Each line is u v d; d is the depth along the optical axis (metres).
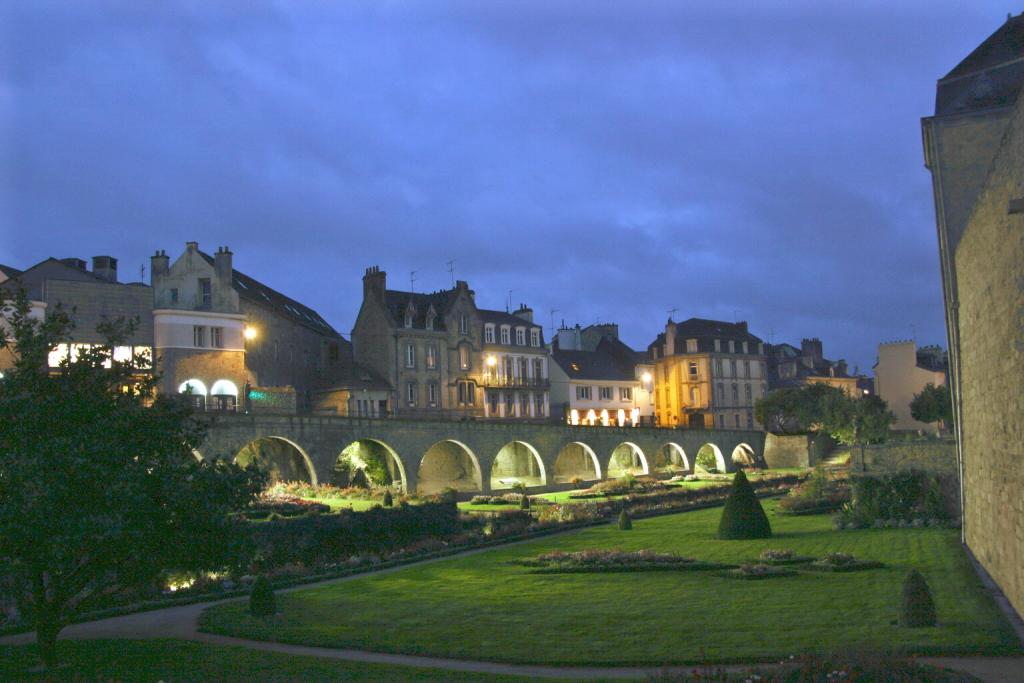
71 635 22.17
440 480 69.44
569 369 92.38
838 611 22.06
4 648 20.28
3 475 16.25
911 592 19.80
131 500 16.39
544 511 50.88
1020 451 19.56
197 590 29.17
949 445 40.97
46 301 52.00
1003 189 20.06
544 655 18.72
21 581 18.80
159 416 18.88
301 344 73.06
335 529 38.69
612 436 77.00
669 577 28.91
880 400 90.38
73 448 16.20
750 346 109.44
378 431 58.16
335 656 19.33
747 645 18.83
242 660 18.41
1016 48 35.31
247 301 65.44
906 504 41.38
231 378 59.41
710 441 86.31
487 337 81.62
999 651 17.34
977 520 28.84
